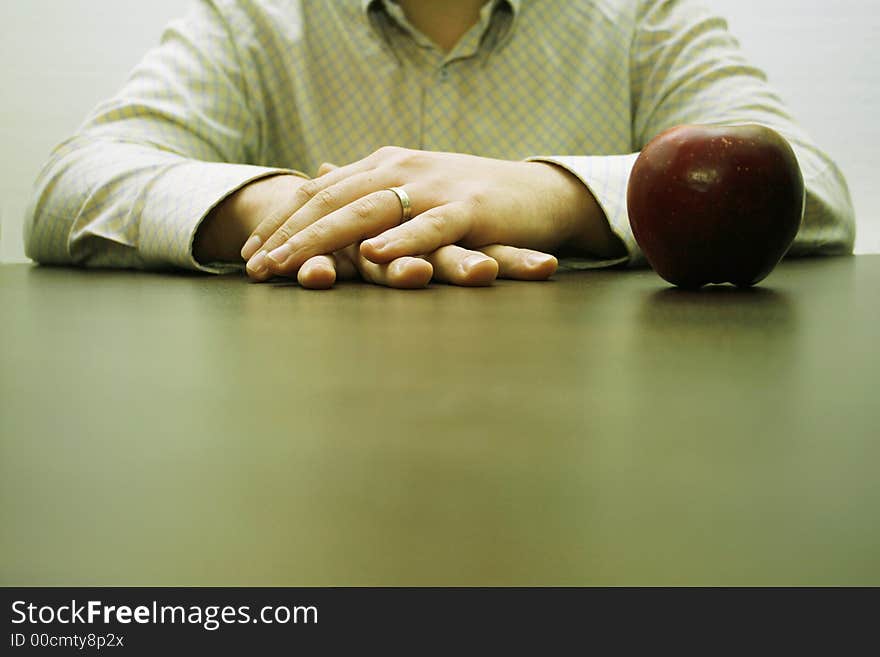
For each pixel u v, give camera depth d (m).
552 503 0.15
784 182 0.53
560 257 0.78
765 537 0.13
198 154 1.11
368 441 0.19
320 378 0.26
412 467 0.17
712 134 0.54
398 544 0.13
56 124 1.92
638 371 0.27
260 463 0.17
